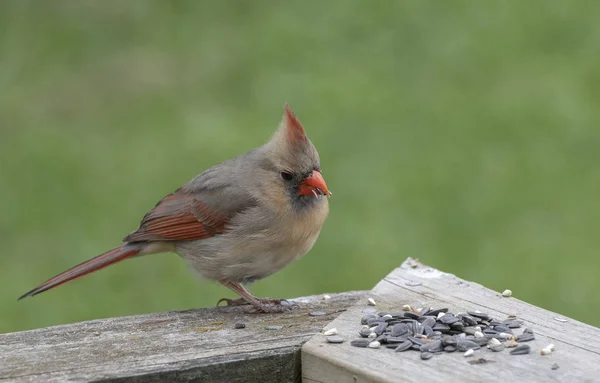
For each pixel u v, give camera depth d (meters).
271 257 7.18
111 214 11.82
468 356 5.56
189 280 10.72
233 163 7.40
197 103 14.22
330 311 6.60
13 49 15.73
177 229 7.25
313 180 6.98
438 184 12.29
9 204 12.00
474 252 11.18
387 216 11.70
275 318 6.45
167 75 15.09
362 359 5.53
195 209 7.22
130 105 14.37
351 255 11.05
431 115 13.79
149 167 12.76
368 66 15.09
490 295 6.59
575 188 12.17
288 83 14.60
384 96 14.05
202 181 7.37
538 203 11.95
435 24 16.12
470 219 11.71
